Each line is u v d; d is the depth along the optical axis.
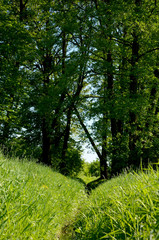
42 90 19.20
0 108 15.40
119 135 16.00
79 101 17.23
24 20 19.14
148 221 2.13
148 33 15.09
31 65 20.34
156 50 15.77
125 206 2.57
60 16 17.30
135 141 15.25
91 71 17.12
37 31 20.02
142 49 17.06
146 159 14.14
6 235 2.47
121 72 16.95
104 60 16.69
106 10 15.34
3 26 16.72
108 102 15.39
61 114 17.67
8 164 4.70
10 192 3.23
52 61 21.72
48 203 4.48
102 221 2.82
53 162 22.23
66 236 3.97
